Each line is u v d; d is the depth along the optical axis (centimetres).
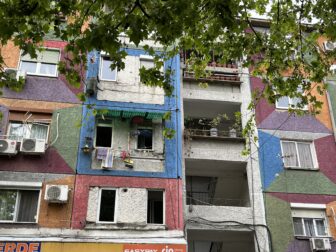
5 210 1471
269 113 1878
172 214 1539
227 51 1264
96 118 1683
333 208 1697
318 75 1289
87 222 1476
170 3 902
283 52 1288
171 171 1622
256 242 1595
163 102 1759
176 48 1219
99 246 1430
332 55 1320
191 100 1877
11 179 1507
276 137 1828
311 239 1598
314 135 1858
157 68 1162
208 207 1631
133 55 1842
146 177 1595
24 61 1750
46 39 1795
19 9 917
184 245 1465
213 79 1908
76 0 964
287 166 1770
